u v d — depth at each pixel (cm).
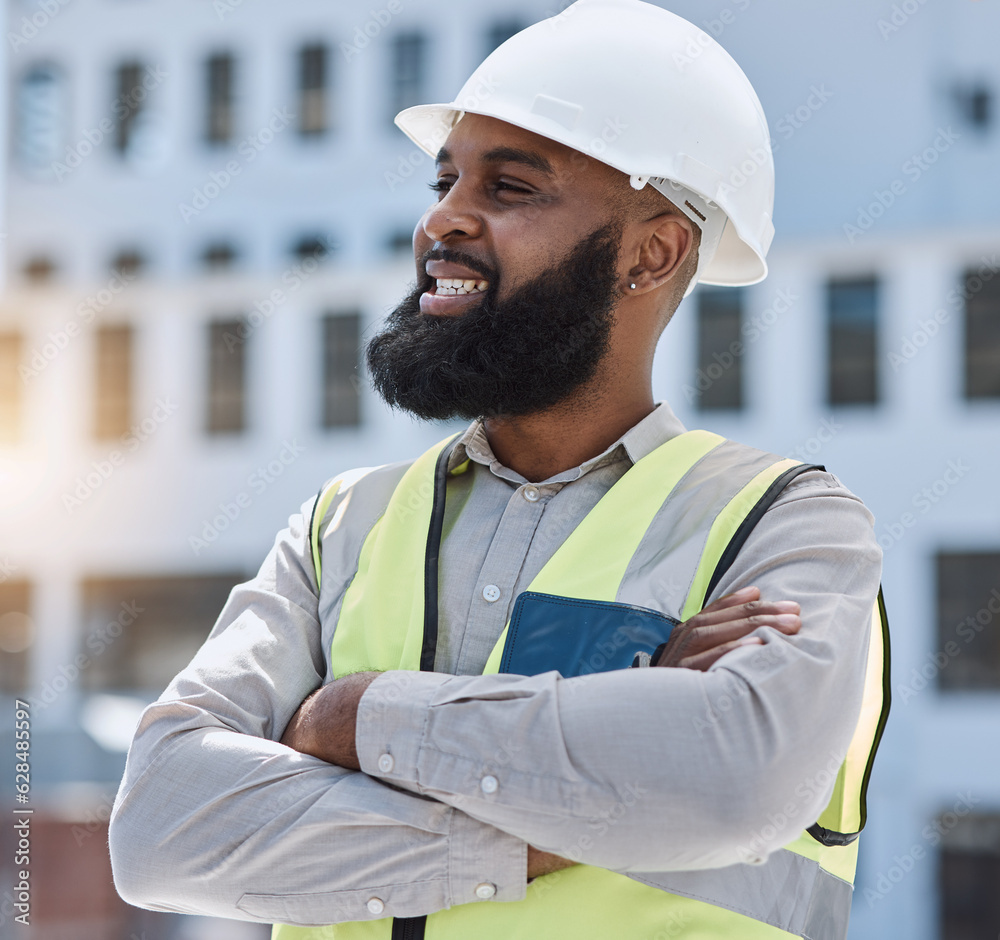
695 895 140
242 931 1123
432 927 139
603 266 166
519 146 165
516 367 161
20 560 1802
